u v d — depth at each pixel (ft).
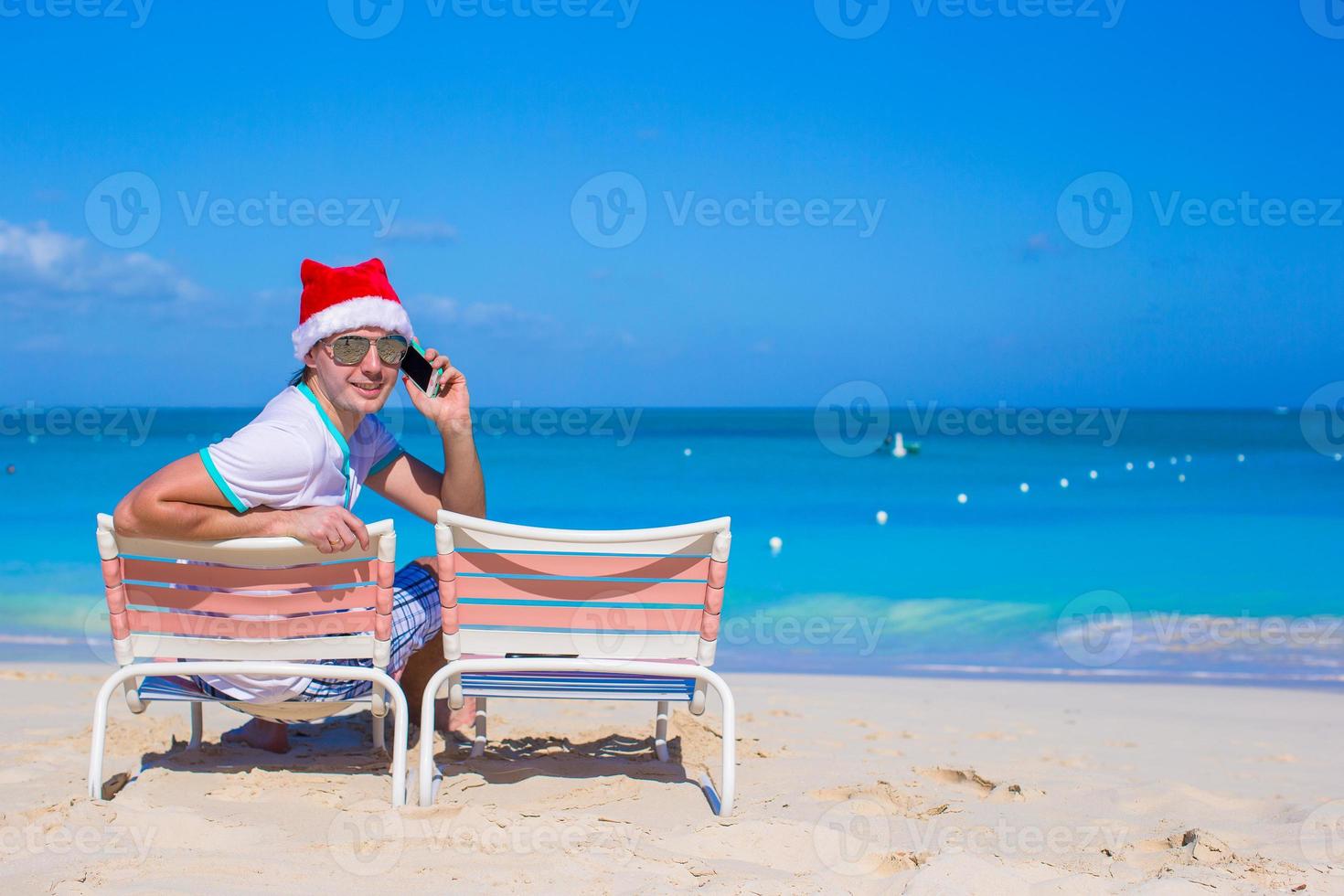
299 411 11.05
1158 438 125.80
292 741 13.58
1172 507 56.80
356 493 11.98
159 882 8.35
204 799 10.66
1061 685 22.08
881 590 35.86
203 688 11.25
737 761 13.52
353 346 10.93
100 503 55.42
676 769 12.69
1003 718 18.26
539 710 16.53
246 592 10.38
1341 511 54.75
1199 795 12.35
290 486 10.55
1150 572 38.78
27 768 12.15
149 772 11.41
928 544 45.88
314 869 8.77
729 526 10.18
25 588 33.09
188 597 10.44
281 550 10.01
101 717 10.50
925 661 25.20
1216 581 36.94
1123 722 18.01
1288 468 78.79
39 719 15.70
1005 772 13.43
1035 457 92.07
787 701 19.29
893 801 11.85
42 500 56.65
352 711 15.39
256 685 10.82
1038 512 55.72
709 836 9.82
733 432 136.87
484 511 12.94
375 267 11.53
